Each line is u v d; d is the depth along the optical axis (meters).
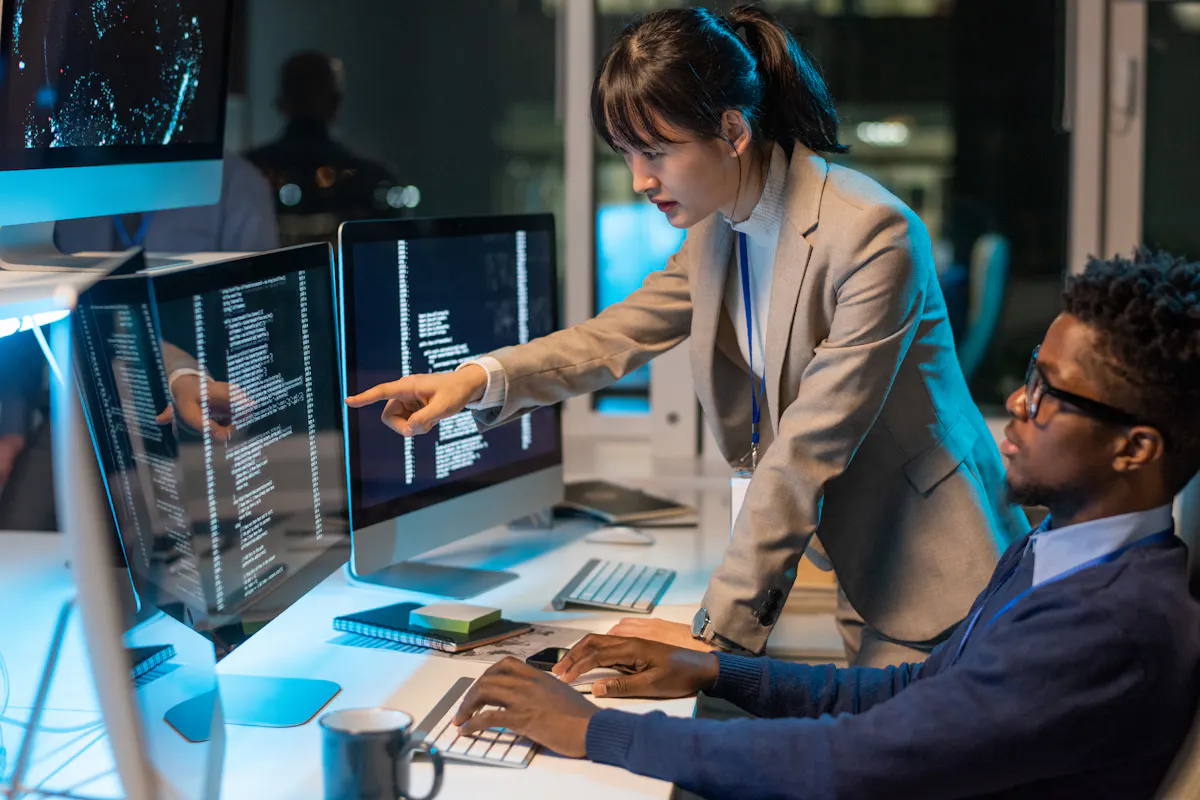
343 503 1.61
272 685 1.42
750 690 1.42
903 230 1.52
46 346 1.06
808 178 1.57
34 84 1.34
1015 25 2.94
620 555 2.05
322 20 3.02
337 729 1.09
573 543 2.12
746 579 1.52
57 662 1.37
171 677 1.08
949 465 1.67
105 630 0.94
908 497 1.69
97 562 0.94
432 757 1.10
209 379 1.25
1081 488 1.13
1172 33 2.94
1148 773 1.11
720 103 1.46
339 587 1.84
